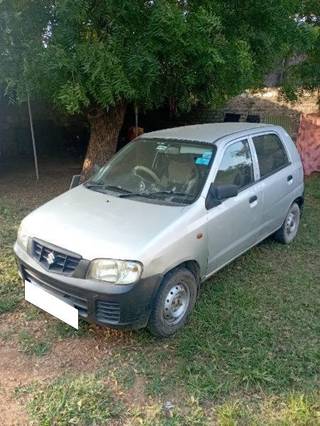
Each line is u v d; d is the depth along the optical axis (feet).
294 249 16.70
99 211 10.98
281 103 38.45
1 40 16.26
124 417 8.18
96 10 15.28
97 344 10.39
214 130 14.12
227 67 17.28
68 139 41.70
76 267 9.48
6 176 30.42
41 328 10.98
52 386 8.91
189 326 11.14
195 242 10.77
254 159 13.92
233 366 9.62
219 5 17.15
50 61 15.10
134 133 36.11
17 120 36.78
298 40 19.70
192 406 8.50
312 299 12.82
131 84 16.16
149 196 11.69
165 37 15.06
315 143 30.35
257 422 8.05
